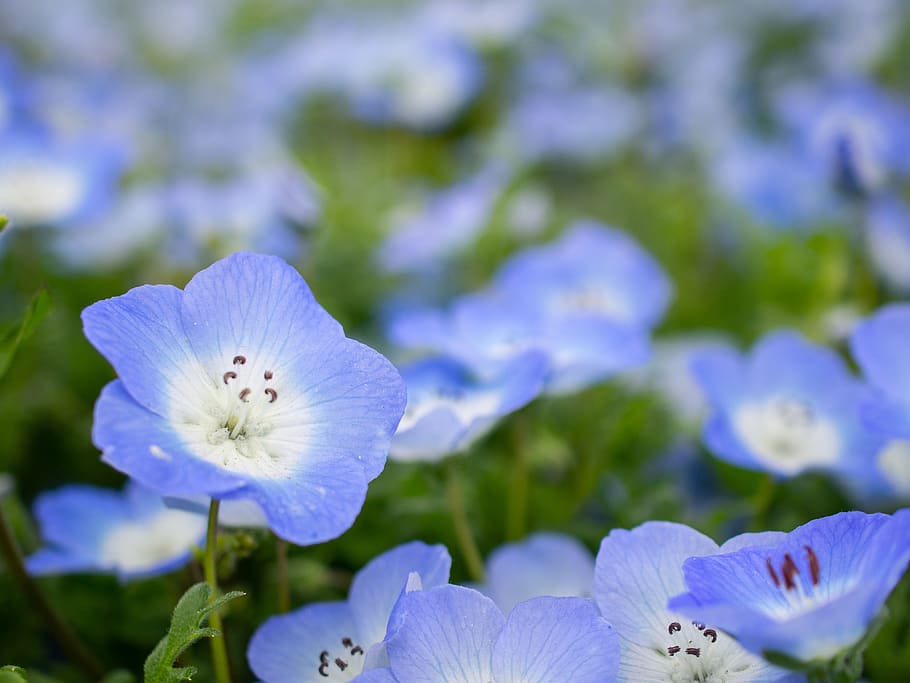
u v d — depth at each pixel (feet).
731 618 0.47
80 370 0.92
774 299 1.12
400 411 0.54
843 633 0.48
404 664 0.52
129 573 0.65
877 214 1.07
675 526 0.55
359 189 1.25
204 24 1.77
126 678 0.62
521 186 1.31
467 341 0.76
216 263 0.56
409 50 1.41
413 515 0.74
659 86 1.53
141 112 1.39
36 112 1.21
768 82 1.63
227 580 0.63
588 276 0.93
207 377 0.56
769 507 0.79
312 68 1.47
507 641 0.52
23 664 0.70
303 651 0.57
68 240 1.04
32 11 1.65
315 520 0.51
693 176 1.43
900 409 0.65
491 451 0.86
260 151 1.33
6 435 0.83
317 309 0.57
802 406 0.77
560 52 1.56
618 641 0.51
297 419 0.55
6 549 0.65
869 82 1.55
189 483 0.50
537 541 0.66
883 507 0.77
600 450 0.85
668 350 1.00
